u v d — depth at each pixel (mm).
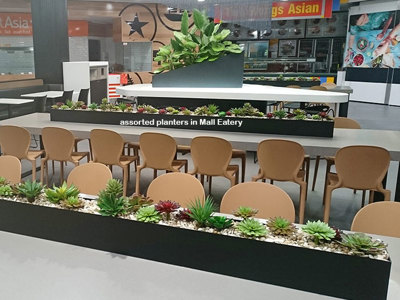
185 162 4137
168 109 4391
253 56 13703
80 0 11602
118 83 11414
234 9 5570
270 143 3395
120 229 1600
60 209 1687
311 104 7629
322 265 1336
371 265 1282
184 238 1505
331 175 3689
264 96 4598
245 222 1511
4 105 7527
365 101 13250
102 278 1453
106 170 2607
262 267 1416
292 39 13414
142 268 1519
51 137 4020
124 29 12273
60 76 9023
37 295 1354
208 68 5258
